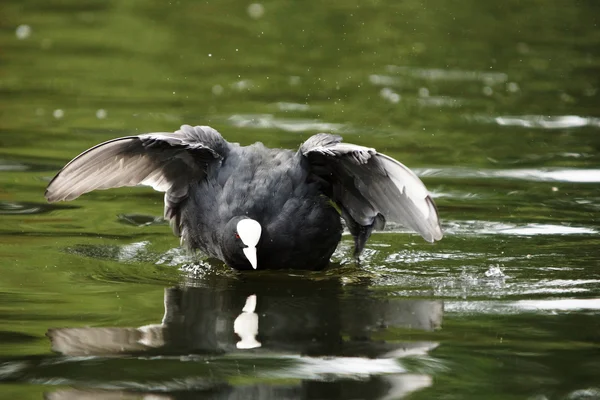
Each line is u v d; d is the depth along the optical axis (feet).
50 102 66.13
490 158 54.08
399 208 35.70
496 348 28.35
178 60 80.28
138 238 41.14
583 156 54.34
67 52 82.28
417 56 82.38
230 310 32.04
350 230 39.73
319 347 28.58
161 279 35.88
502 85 72.95
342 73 76.43
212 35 89.51
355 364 27.12
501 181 49.62
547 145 56.90
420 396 24.76
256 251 35.47
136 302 32.81
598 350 28.14
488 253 39.01
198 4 101.86
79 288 34.30
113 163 37.14
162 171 38.63
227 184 36.60
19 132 58.13
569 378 26.00
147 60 80.18
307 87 71.77
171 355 27.81
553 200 46.29
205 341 28.94
